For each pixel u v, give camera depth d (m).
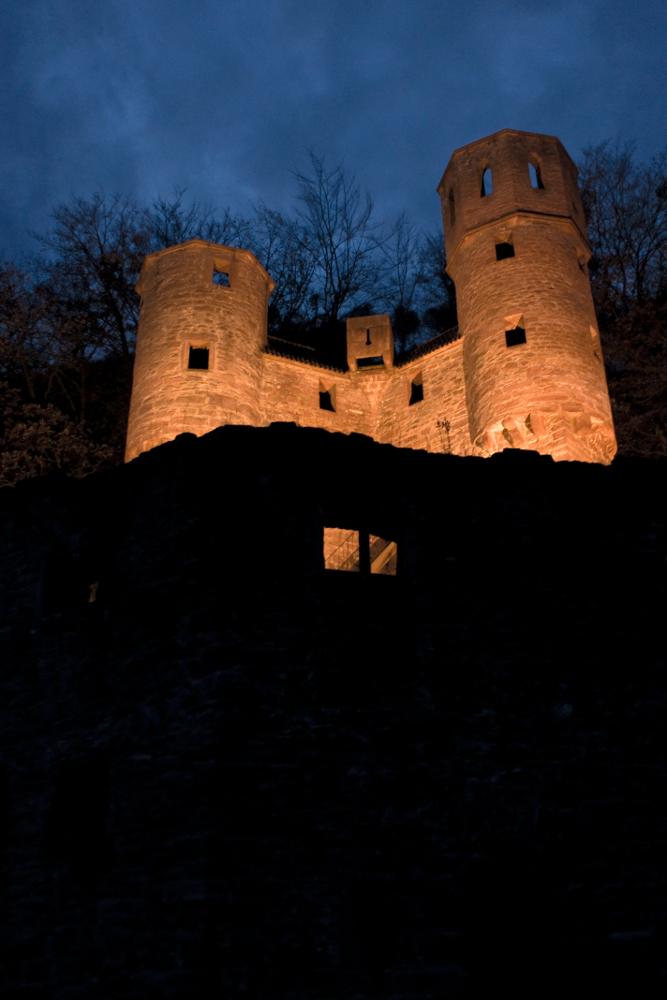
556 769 9.92
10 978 9.71
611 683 10.56
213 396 26.70
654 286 34.59
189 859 8.97
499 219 27.73
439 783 9.65
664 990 9.17
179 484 11.12
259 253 41.81
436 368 29.02
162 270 28.92
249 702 9.59
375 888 9.09
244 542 10.35
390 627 10.31
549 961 9.14
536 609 10.70
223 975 8.41
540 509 11.29
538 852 9.50
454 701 10.06
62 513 12.12
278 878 8.89
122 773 9.96
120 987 8.89
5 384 30.22
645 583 11.29
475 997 8.85
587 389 25.12
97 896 9.53
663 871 9.74
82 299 36.34
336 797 9.37
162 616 10.48
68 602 12.20
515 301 26.41
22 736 11.09
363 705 9.85
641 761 10.25
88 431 31.98
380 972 8.77
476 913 9.23
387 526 11.02
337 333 40.50
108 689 10.57
